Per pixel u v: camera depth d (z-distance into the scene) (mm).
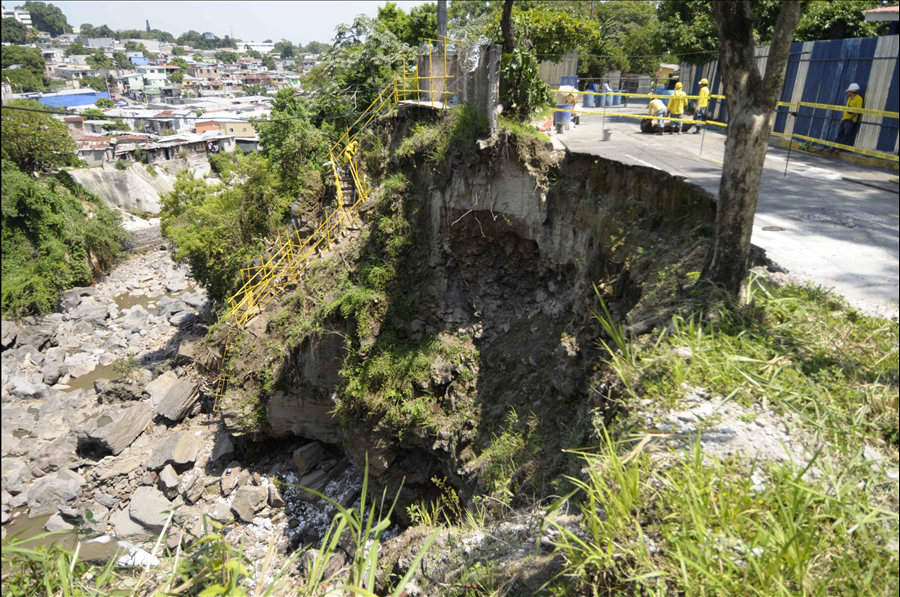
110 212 43062
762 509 4387
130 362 25844
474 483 12961
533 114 15078
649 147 13633
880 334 5922
